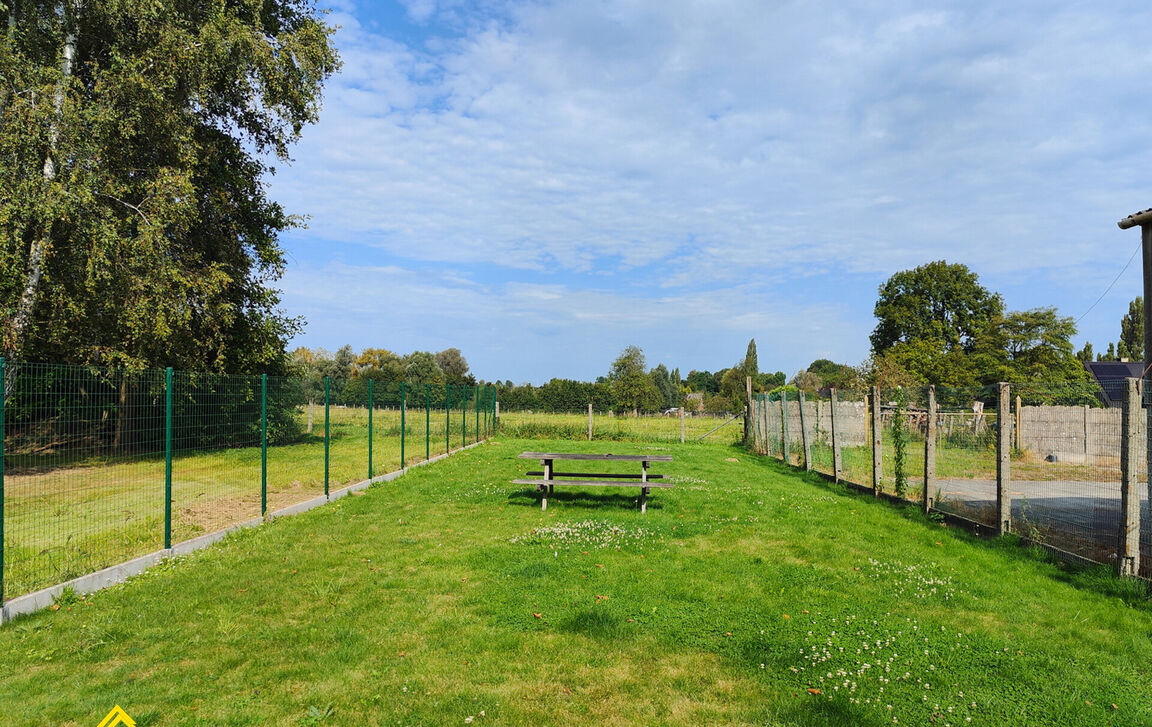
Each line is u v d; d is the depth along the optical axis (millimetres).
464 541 8328
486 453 20391
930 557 7805
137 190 16438
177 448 9258
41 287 15664
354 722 3838
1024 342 48219
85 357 16047
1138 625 5516
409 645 4969
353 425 22219
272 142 21312
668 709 4043
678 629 5312
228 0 18125
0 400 5617
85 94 15656
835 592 6355
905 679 4465
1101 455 8430
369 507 10812
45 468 7934
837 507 11297
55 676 4387
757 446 22453
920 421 12828
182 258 17391
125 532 8133
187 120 16906
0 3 14836
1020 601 6156
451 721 3861
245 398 11141
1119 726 3873
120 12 15195
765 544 8328
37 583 6066
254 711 3941
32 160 14141
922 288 52875
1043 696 4227
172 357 17531
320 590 6223
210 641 5004
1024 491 12766
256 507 10453
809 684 4395
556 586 6379
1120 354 62969
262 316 21375
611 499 11672
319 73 19297
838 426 16672
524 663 4664
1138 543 6660
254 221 21734
